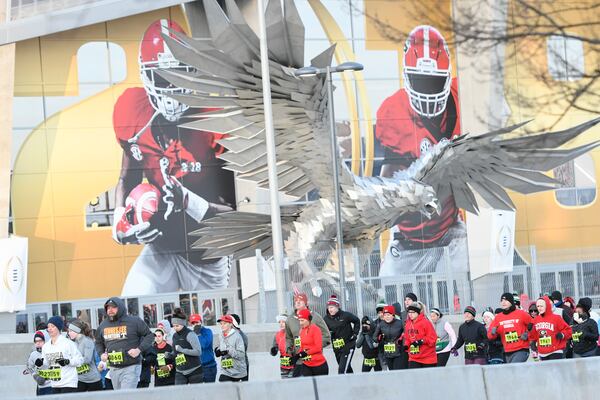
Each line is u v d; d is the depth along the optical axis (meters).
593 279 28.92
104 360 16.48
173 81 24.73
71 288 49.09
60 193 49.44
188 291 49.94
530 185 28.00
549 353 17.31
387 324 17.95
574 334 18.11
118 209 49.81
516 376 14.02
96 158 49.84
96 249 49.47
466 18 18.41
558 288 28.28
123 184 49.94
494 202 28.45
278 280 26.28
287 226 28.02
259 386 12.84
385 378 13.45
